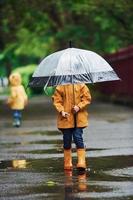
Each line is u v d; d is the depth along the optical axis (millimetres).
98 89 43750
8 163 12562
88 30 41312
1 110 34281
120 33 34469
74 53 11453
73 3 36938
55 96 11664
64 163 11797
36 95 61688
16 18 41531
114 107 32875
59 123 11703
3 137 18250
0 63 59188
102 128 20000
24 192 9391
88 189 9492
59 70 11234
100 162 12289
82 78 11203
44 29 44969
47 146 15445
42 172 11273
